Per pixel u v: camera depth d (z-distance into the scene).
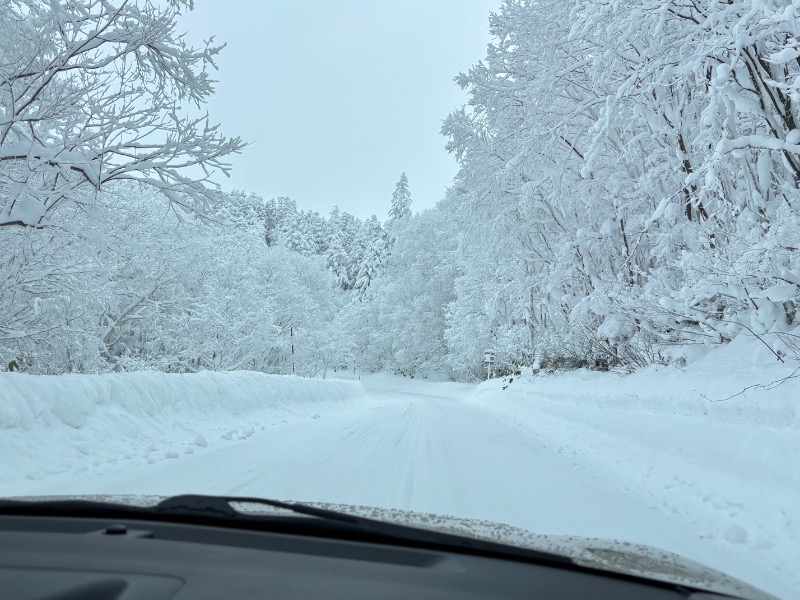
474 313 38.16
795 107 8.14
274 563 1.84
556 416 13.27
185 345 22.14
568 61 13.19
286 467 6.72
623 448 8.09
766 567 3.96
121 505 2.37
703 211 10.48
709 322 9.87
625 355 13.46
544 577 1.93
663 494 5.99
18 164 8.84
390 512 2.69
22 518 2.34
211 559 1.85
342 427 12.02
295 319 38.00
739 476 5.53
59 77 8.59
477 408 21.55
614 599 1.79
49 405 6.90
